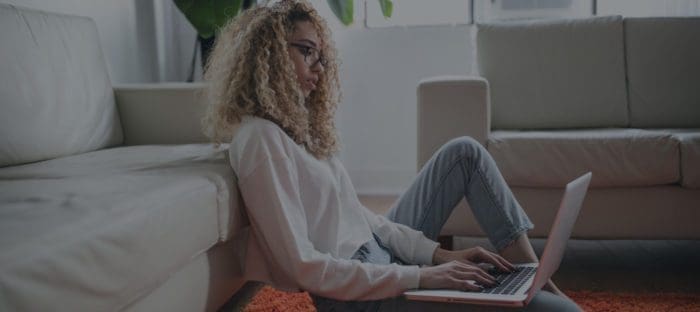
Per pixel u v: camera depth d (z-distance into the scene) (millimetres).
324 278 1090
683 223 2039
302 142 1276
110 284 854
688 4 3209
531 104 2615
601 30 2658
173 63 3477
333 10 3035
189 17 2779
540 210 2082
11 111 1604
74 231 824
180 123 2145
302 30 1283
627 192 2049
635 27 2662
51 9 2293
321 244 1197
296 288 1216
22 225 825
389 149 3627
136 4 3021
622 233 2066
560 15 3498
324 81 1370
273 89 1233
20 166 1579
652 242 2490
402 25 3578
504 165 2055
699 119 2582
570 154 2027
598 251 2369
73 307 773
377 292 1100
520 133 2201
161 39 3311
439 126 2143
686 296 1812
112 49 2781
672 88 2607
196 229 1129
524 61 2650
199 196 1150
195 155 1623
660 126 2605
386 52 3559
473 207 1459
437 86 2131
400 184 3633
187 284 1156
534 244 2453
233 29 1314
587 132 2254
